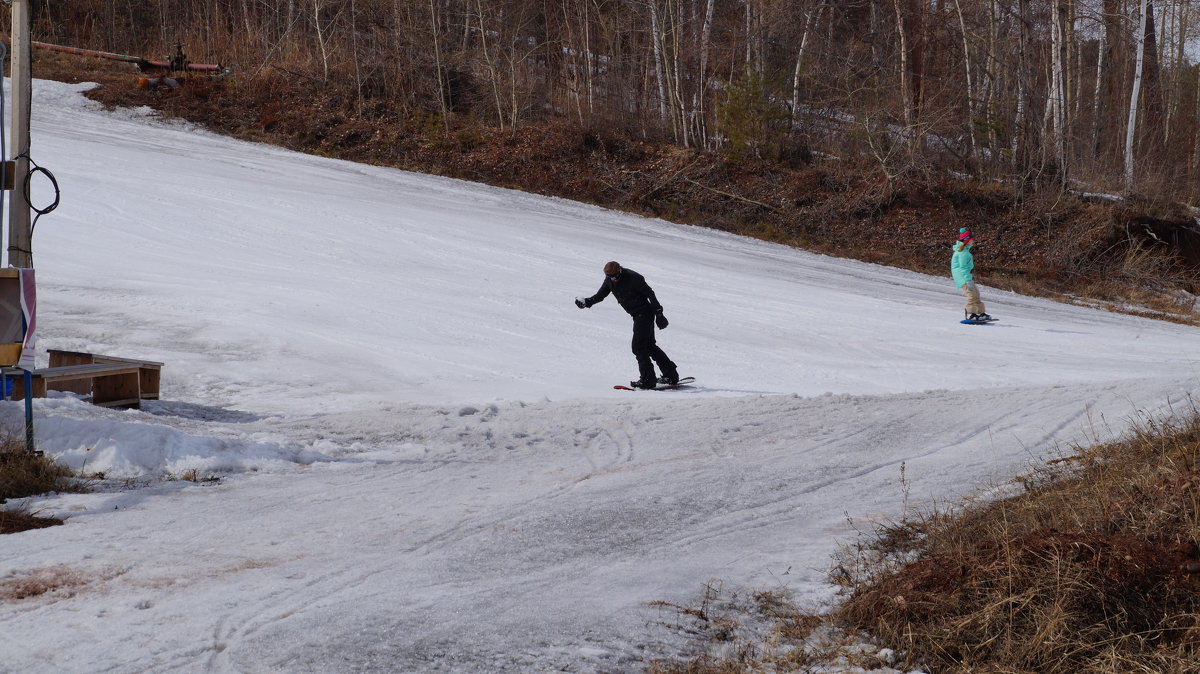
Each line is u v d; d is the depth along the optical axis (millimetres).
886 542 5480
